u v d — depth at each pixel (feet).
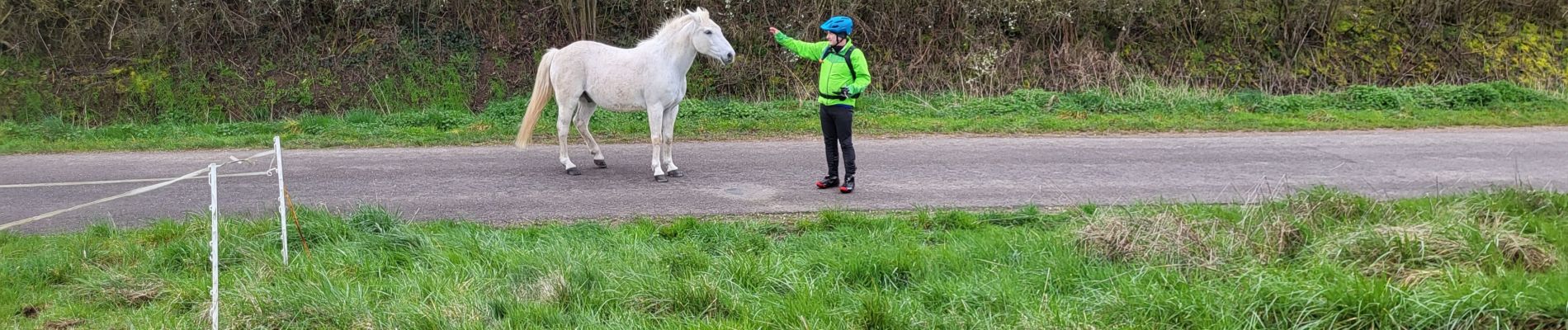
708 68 46.62
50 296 15.52
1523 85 49.96
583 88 26.58
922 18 49.14
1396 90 44.04
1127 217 17.83
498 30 46.50
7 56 41.47
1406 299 13.07
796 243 18.52
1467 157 30.22
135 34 42.04
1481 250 15.76
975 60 47.52
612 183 25.68
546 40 46.96
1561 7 53.21
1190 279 15.31
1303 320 13.14
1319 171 27.76
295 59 43.62
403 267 16.84
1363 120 38.88
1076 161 29.37
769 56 47.42
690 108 40.32
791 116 39.58
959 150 31.55
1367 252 15.99
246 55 43.45
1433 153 30.83
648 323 13.97
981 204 22.93
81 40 42.06
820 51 24.17
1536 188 24.67
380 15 45.39
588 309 14.55
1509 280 14.32
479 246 17.57
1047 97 43.57
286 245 16.80
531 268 16.01
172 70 42.32
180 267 16.96
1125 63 49.55
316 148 32.24
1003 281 15.30
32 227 20.53
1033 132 36.11
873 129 36.29
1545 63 51.70
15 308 14.85
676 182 25.93
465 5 45.88
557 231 19.20
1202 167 28.40
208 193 24.26
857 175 26.94
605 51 26.30
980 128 36.65
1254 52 50.90
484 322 14.05
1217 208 20.15
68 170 28.30
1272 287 13.88
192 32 42.73
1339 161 29.45
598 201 23.18
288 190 24.86
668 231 19.42
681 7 47.01
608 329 13.75
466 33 46.03
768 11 48.16
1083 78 47.03
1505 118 39.32
